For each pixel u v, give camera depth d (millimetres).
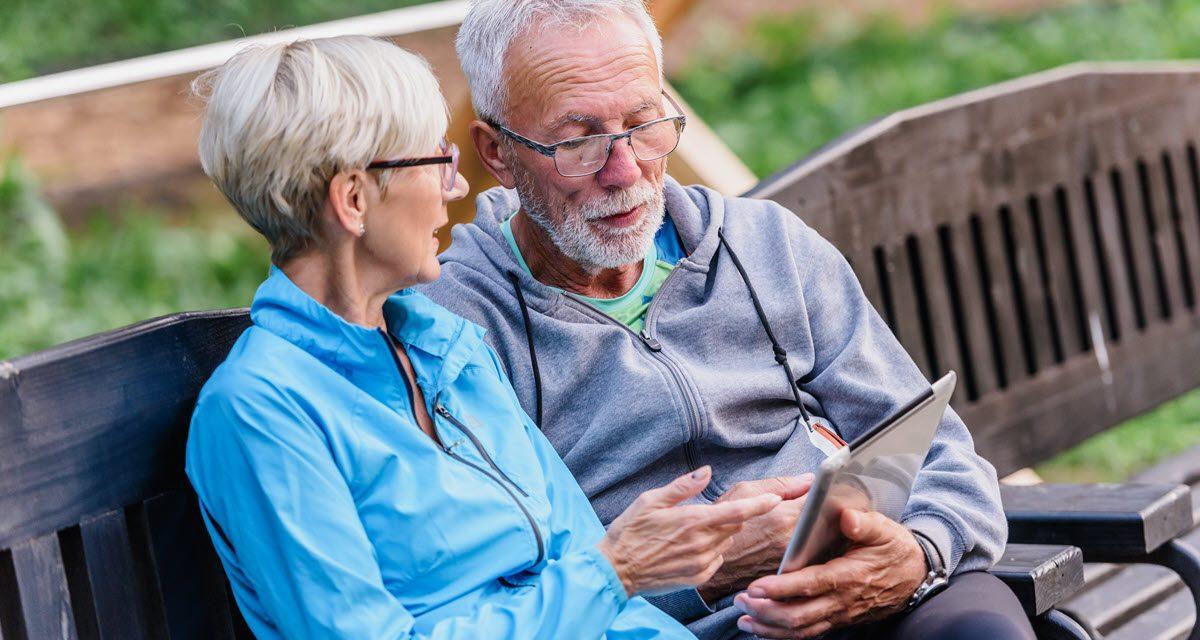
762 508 1984
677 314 2475
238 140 1905
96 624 1900
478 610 1928
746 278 2502
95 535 1891
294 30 3145
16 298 4941
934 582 2250
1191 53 8984
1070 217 3559
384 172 1959
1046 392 3494
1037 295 3486
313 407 1905
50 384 1843
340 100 1908
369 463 1940
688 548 1972
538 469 2172
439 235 3332
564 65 2316
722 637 2299
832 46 9219
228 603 2082
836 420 2555
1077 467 5219
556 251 2451
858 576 2141
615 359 2391
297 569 1839
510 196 2605
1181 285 3887
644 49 2377
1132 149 3717
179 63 3064
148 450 1964
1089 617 3066
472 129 2467
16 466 1798
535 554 2066
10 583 1809
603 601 1939
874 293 3086
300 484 1860
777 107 8453
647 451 2373
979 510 2375
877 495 2139
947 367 3258
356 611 1846
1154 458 5250
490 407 2180
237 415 1865
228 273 5598
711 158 3389
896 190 3135
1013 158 3402
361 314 2025
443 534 1970
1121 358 3689
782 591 2092
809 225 2955
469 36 2404
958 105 3271
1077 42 9086
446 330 2105
